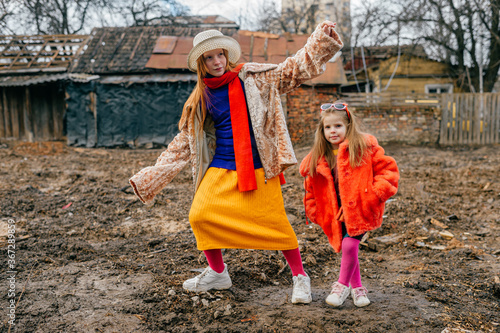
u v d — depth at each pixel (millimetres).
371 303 2768
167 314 2576
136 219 5074
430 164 10055
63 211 5293
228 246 2600
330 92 13898
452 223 4934
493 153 12227
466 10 18641
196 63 2650
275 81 2635
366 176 2656
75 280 3086
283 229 2678
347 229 2668
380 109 14656
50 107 14594
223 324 2482
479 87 20391
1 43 15570
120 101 13766
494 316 2594
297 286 2770
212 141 2756
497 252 3879
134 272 3305
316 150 2844
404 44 20797
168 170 2721
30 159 10211
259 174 2633
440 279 3248
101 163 9945
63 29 20891
